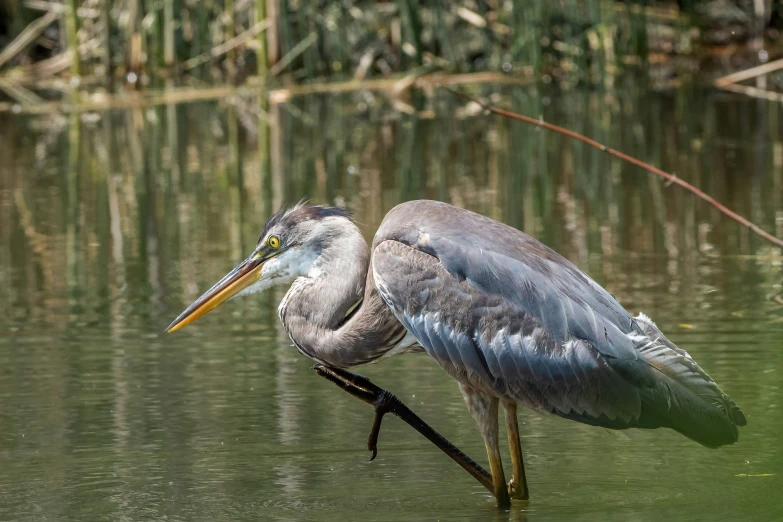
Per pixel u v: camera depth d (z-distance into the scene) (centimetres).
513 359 827
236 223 1709
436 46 3016
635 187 1872
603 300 841
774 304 1295
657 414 802
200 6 2898
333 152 2217
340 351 891
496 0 2964
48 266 1533
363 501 855
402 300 852
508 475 909
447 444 869
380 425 956
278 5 2884
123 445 966
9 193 1945
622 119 2438
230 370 1148
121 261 1543
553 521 815
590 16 2806
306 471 915
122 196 1909
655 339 835
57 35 3059
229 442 972
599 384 811
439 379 1123
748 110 2497
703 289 1355
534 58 2853
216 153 2241
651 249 1528
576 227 1639
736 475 894
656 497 853
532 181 1930
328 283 902
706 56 3056
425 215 869
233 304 1381
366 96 2858
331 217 912
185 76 2973
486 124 2508
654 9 3045
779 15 3084
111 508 843
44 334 1263
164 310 1339
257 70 3025
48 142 2373
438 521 820
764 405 1020
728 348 1161
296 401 1070
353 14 2969
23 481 895
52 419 1023
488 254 841
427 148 2241
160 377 1130
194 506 845
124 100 2784
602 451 956
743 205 1717
